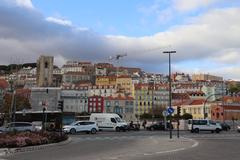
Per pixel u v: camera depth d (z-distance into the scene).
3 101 108.06
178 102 182.38
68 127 56.44
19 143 25.41
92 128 57.38
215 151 23.92
